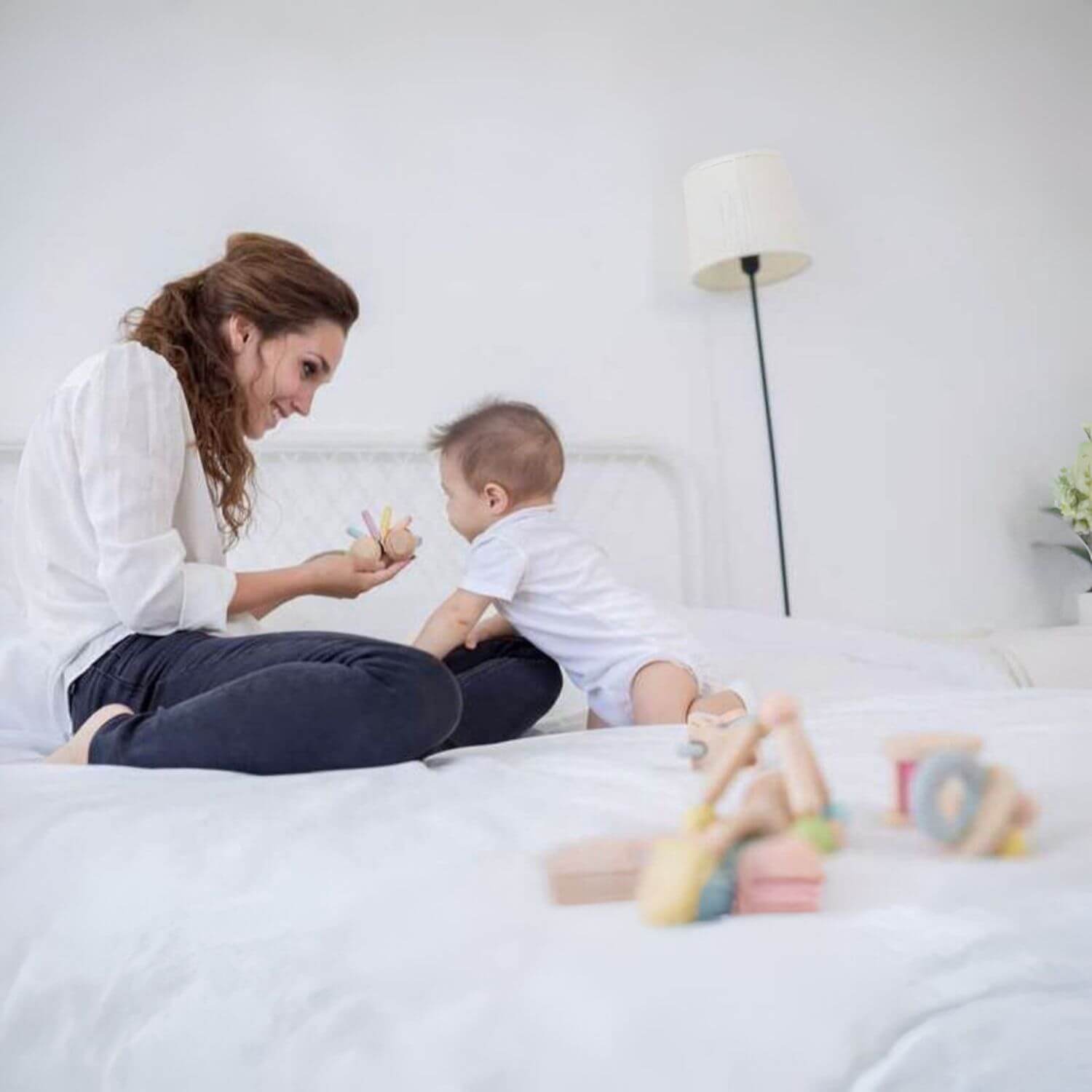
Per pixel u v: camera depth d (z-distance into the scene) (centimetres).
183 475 121
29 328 198
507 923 44
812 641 168
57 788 74
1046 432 256
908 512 244
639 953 40
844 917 41
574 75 232
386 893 50
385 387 215
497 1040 38
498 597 134
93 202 203
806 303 242
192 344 126
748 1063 36
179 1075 45
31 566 117
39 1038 51
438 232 221
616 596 136
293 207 213
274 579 118
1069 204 264
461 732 124
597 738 97
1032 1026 37
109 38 206
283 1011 44
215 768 86
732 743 51
